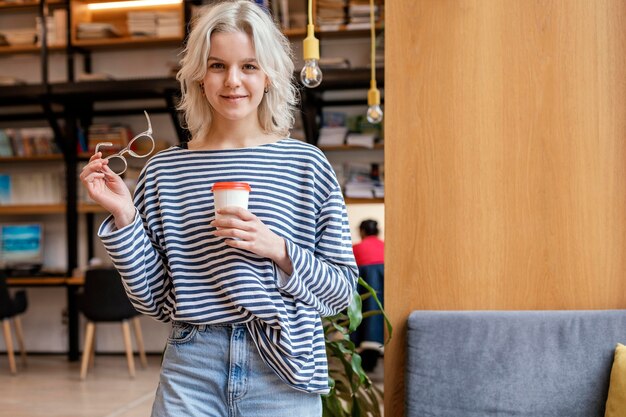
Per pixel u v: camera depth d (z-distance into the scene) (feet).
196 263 4.41
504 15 6.88
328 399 7.14
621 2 6.72
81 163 20.84
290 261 4.26
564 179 6.78
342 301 4.59
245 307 4.23
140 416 13.44
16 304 18.54
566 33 6.79
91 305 17.39
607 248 6.72
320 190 4.64
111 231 4.39
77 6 20.18
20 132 20.43
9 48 20.03
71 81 19.45
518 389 6.24
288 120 4.87
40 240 20.92
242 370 4.32
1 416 13.44
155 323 21.09
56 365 19.42
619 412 5.89
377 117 9.84
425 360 6.45
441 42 6.96
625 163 6.72
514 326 6.41
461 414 6.28
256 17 4.45
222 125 4.71
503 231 6.84
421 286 6.94
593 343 6.27
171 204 4.55
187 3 19.33
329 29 18.39
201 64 4.46
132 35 19.65
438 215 6.93
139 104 20.95
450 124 6.93
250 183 4.50
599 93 6.74
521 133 6.84
